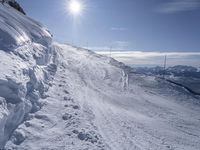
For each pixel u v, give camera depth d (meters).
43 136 10.01
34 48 17.80
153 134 15.09
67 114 13.05
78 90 20.70
